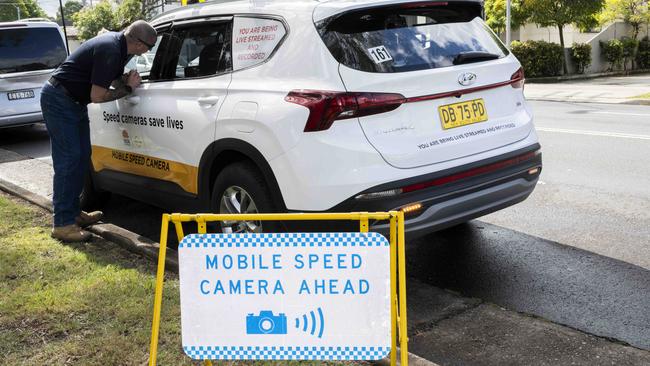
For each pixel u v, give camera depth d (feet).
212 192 14.35
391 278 7.91
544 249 15.60
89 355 10.39
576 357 10.44
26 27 34.60
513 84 13.69
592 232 16.69
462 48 12.92
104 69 15.37
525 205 19.39
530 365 10.24
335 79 11.54
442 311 12.36
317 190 11.55
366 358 7.89
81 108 16.30
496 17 80.59
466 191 12.41
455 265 14.80
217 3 14.71
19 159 29.66
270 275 7.88
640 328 11.38
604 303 12.47
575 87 62.18
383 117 11.59
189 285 8.00
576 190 20.81
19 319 11.65
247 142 12.71
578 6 74.33
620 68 86.63
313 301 7.87
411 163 11.73
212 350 8.07
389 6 12.27
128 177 17.43
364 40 11.93
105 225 16.94
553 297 12.84
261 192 12.76
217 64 14.20
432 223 12.08
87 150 16.84
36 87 34.58
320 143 11.43
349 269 7.78
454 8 13.43
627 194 20.06
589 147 27.71
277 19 12.86
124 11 129.90
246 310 7.97
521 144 13.55
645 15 85.05
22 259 14.74
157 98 15.61
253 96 12.73
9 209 19.24
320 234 7.74
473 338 11.22
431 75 12.01
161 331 11.02
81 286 13.01
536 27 91.76
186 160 14.73
